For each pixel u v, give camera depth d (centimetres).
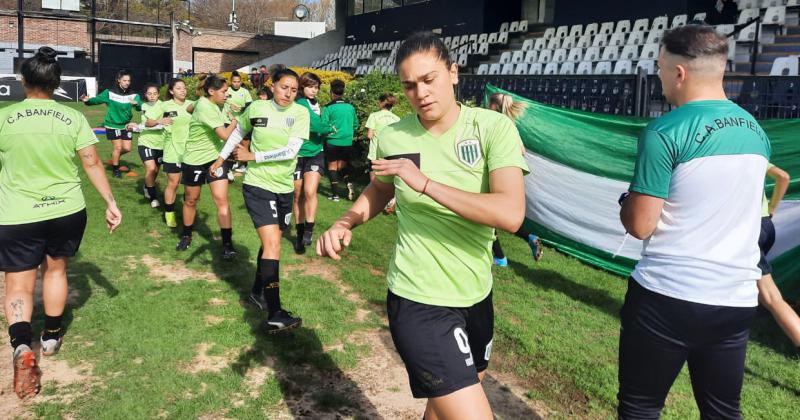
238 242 736
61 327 444
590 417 379
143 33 4266
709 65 251
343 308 538
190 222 706
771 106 629
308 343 462
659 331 254
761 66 1408
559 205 758
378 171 228
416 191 231
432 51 236
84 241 701
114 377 400
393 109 1081
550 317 547
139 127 899
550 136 755
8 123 395
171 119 776
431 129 252
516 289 623
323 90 1199
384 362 441
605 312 570
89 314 496
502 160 239
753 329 533
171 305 525
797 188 557
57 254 423
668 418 375
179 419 354
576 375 430
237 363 426
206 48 3516
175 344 449
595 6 2011
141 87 3412
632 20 1903
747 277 248
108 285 568
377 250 731
